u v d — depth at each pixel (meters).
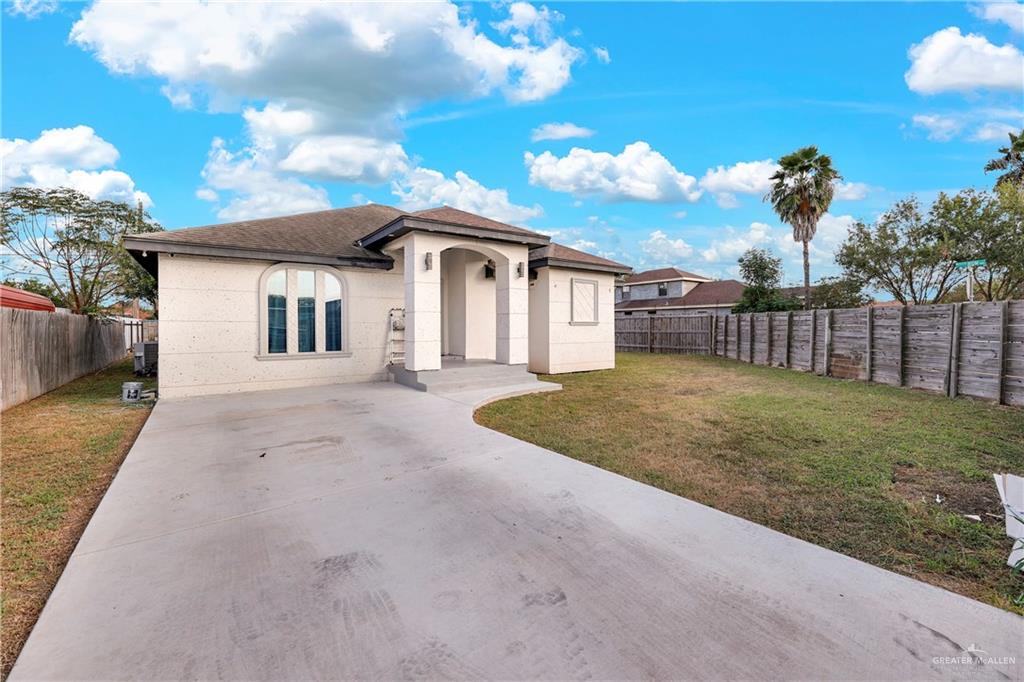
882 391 10.42
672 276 38.06
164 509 3.98
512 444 6.01
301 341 11.03
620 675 2.09
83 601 2.64
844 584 2.84
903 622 2.47
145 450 5.76
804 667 2.13
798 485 4.71
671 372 14.43
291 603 2.64
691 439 6.46
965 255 18.17
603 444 6.22
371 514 3.88
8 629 2.50
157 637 2.35
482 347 13.66
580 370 14.77
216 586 2.81
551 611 2.57
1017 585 2.92
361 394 9.77
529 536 3.48
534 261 13.82
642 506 4.05
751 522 3.75
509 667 2.14
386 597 2.70
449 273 14.24
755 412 8.20
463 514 3.88
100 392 10.98
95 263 21.11
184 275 9.70
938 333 10.12
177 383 9.65
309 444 6.02
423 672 2.11
